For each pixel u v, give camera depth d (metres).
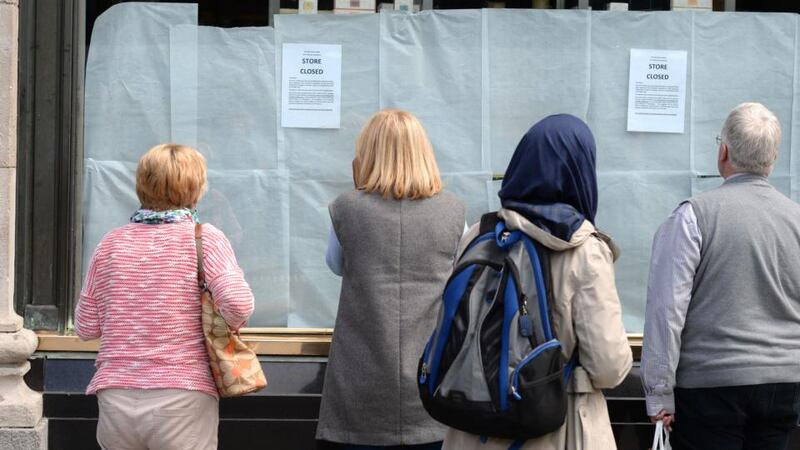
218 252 3.70
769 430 3.72
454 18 4.96
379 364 3.79
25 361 4.79
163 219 3.74
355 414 3.82
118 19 4.92
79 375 4.80
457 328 3.10
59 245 4.86
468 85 4.98
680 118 5.03
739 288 3.61
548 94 5.00
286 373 4.85
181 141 4.95
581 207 3.17
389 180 3.84
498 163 5.00
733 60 5.04
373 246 3.83
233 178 4.98
